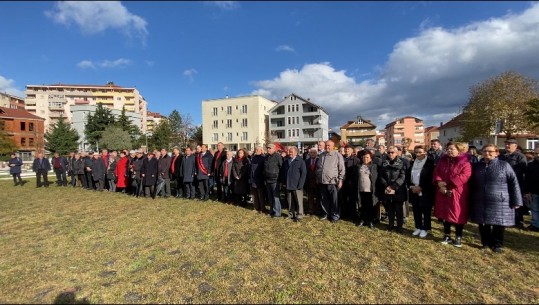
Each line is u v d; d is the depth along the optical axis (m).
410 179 6.38
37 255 5.03
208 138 67.44
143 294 3.69
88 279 4.10
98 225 6.98
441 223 7.30
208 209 8.80
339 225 6.98
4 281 4.04
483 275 4.28
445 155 5.77
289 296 3.64
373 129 77.69
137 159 11.81
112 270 4.39
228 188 9.98
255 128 63.31
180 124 69.31
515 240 5.97
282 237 5.98
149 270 4.39
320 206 8.36
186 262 4.68
